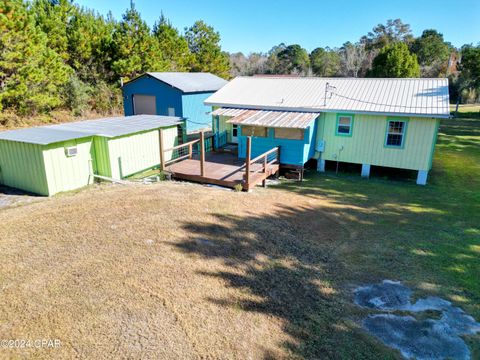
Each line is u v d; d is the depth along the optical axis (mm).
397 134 14328
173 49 36500
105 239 7453
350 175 15531
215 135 17828
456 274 7195
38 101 23578
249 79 19734
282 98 16703
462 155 19406
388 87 16141
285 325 5309
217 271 6516
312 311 5727
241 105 16578
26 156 11695
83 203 9883
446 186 14156
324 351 4867
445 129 27953
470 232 9438
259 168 14211
